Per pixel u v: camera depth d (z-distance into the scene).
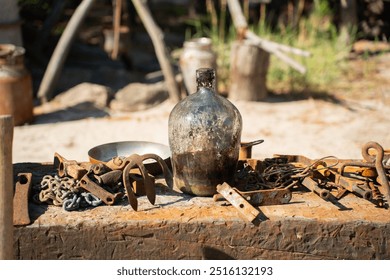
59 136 8.59
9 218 3.28
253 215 3.54
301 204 3.77
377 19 14.52
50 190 3.80
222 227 3.59
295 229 3.60
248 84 10.18
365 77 11.76
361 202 3.81
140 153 4.54
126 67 11.97
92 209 3.71
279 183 3.98
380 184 3.97
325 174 4.05
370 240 3.62
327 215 3.63
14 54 8.85
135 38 14.60
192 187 3.85
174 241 3.61
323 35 13.01
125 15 11.84
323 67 11.45
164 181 4.14
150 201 3.72
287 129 8.78
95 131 8.84
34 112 9.74
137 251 3.61
